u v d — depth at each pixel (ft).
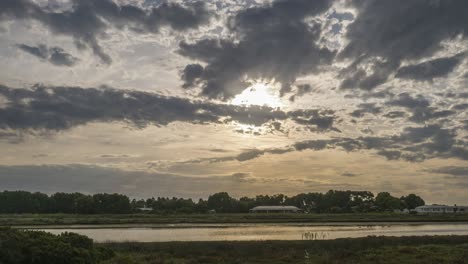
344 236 190.08
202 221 337.52
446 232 216.74
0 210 578.25
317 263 108.99
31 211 590.14
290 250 130.72
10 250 84.58
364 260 112.98
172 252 128.36
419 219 363.56
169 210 605.31
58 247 91.50
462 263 107.04
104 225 290.15
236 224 301.22
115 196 576.20
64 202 599.16
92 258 97.50
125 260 103.60
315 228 252.01
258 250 131.75
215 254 125.90
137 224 301.63
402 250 129.18
